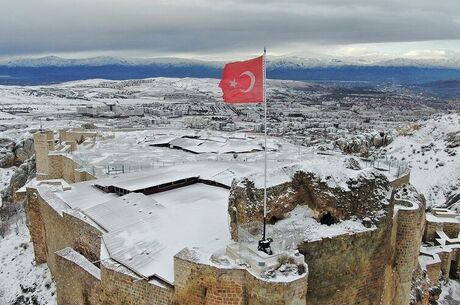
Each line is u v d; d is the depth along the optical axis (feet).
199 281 80.02
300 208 97.25
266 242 80.69
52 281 145.79
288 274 75.72
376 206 93.86
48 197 146.30
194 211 122.42
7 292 154.81
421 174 281.13
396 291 111.34
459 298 157.48
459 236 180.14
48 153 204.54
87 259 111.04
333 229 90.38
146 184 147.13
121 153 230.68
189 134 302.25
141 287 86.99
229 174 161.27
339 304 91.15
